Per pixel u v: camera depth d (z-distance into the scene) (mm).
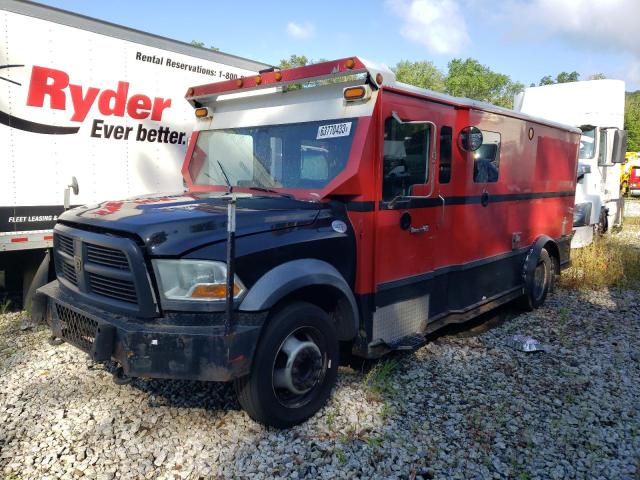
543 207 7098
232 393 4246
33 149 5777
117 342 3338
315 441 3596
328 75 4121
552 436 3730
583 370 4902
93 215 3818
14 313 6273
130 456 3381
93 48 6176
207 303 3301
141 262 3305
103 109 6340
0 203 5555
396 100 4320
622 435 3760
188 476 3201
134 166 6758
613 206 13414
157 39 6816
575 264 9148
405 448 3531
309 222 3902
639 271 8859
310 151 4340
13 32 5516
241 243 3451
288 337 3703
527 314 6836
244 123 4906
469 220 5371
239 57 7965
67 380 4438
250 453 3449
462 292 5453
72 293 3906
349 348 4594
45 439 3543
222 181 5035
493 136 5664
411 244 4684
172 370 3258
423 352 5289
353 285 4207
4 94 5500
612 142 10836
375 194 4215
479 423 3873
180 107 7195
